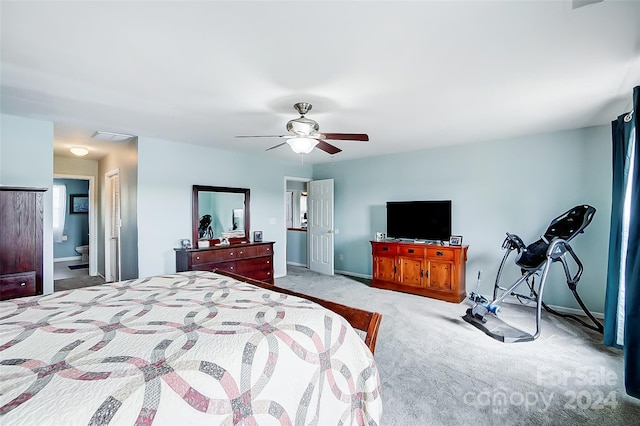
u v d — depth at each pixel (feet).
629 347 6.66
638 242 6.61
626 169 9.00
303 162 20.44
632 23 5.15
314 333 4.31
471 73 7.08
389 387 7.05
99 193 18.89
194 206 14.78
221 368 3.32
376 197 18.22
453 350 8.89
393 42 5.79
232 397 3.21
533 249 11.41
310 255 21.12
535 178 12.90
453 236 14.32
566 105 9.21
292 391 3.72
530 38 5.64
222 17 5.00
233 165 16.63
